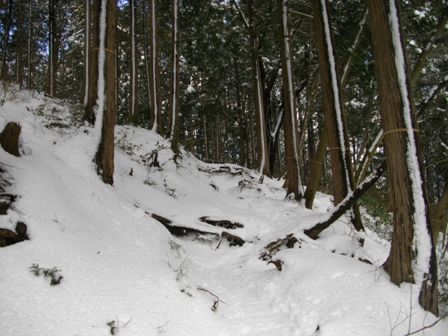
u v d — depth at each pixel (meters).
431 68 8.42
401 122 3.65
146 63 18.16
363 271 3.99
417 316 3.30
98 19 5.86
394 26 3.73
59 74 24.06
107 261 3.79
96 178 5.43
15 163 4.32
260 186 10.45
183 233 6.07
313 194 8.45
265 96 16.53
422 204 3.55
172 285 3.83
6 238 3.39
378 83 3.85
